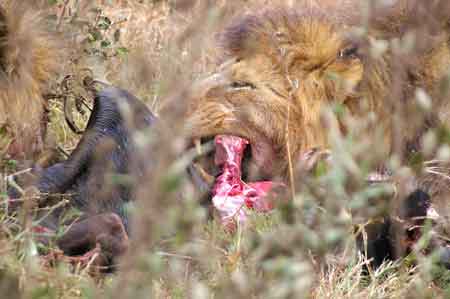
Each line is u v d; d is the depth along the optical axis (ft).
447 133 30.45
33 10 36.68
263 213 35.40
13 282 26.20
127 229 33.32
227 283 24.97
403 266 31.71
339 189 24.47
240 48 38.27
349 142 24.98
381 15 36.96
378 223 33.50
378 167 35.14
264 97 37.76
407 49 28.19
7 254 27.61
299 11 38.78
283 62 37.76
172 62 22.49
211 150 38.40
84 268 29.55
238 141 37.96
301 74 37.83
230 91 37.76
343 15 38.83
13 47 34.73
